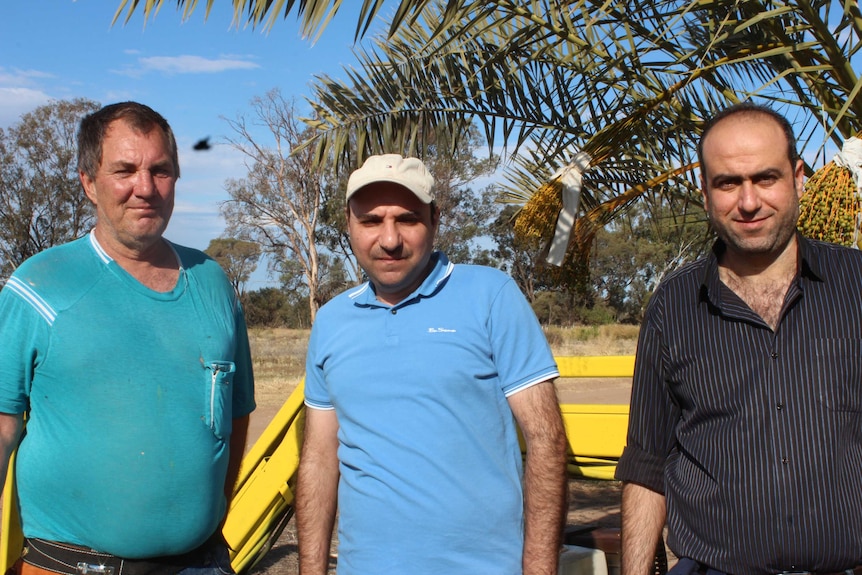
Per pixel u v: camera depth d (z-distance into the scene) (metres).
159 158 2.57
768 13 3.89
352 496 2.41
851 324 2.17
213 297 2.76
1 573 2.93
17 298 2.48
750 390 2.21
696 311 2.32
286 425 3.52
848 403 2.16
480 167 26.67
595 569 3.11
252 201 36.09
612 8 4.53
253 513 3.51
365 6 3.45
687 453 2.34
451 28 5.23
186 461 2.57
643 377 2.44
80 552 2.51
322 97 5.49
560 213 4.96
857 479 2.15
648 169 5.48
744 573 2.20
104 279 2.56
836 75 4.20
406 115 5.52
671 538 2.37
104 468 2.47
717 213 2.25
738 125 2.21
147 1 3.49
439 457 2.30
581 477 3.08
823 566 2.14
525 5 4.46
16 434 2.53
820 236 3.32
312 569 2.61
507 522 2.34
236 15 3.57
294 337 38.81
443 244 34.59
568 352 23.50
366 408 2.39
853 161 3.28
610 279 35.56
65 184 40.00
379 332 2.43
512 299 2.42
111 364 2.49
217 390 2.67
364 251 2.42
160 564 2.59
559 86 5.14
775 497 2.16
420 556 2.27
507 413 2.42
